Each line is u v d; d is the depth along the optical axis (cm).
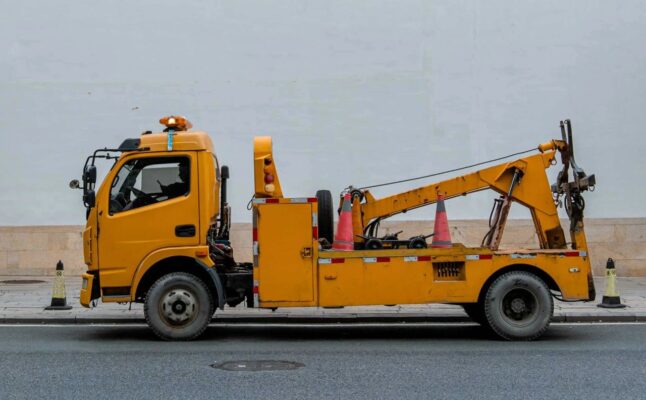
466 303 1030
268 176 946
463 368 759
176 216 939
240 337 994
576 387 671
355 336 1003
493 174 1023
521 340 940
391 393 647
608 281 1205
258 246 932
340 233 957
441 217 975
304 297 929
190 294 938
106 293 934
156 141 958
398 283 934
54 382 696
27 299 1324
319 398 630
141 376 722
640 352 854
